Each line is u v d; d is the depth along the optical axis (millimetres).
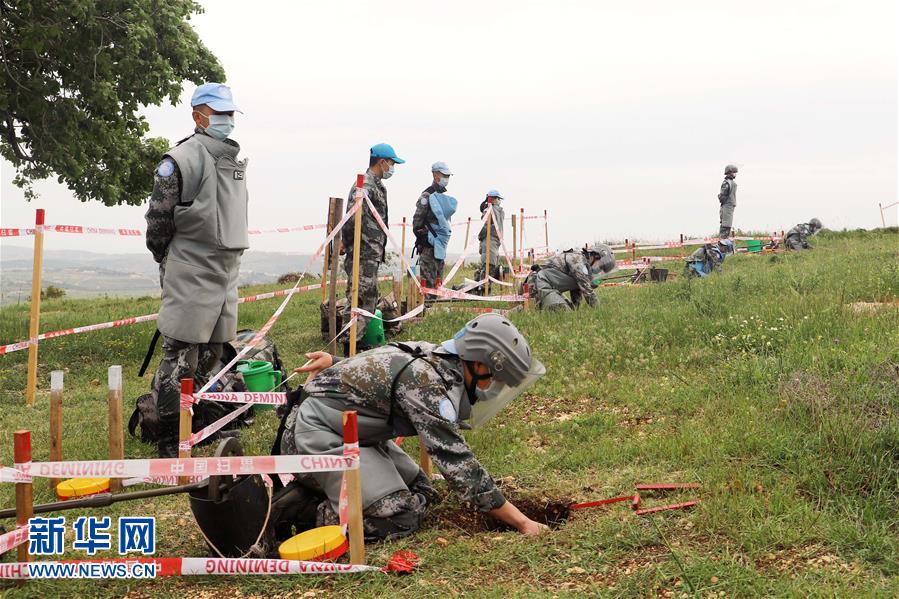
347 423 3959
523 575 3938
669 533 4168
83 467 3977
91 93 16141
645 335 8914
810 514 4160
